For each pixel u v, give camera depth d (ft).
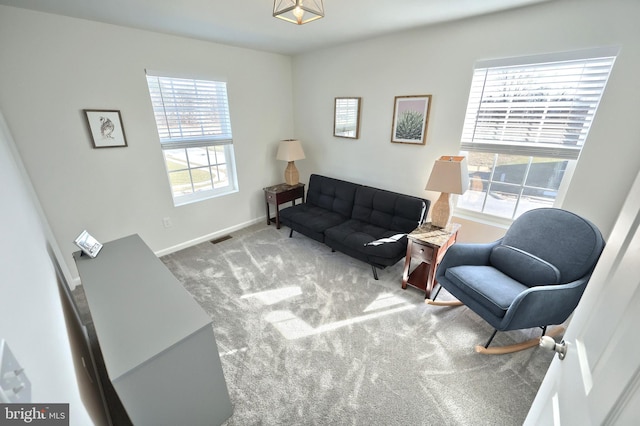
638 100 5.26
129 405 3.30
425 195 9.31
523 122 6.90
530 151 6.90
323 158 12.21
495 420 4.51
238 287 8.07
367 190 10.05
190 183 10.43
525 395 4.90
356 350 5.86
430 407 4.72
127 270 5.07
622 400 1.53
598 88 5.78
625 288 1.83
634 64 5.20
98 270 5.08
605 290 2.17
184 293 4.41
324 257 9.79
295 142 11.69
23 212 4.40
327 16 6.89
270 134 12.32
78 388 3.08
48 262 4.88
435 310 7.06
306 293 7.79
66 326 3.91
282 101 12.34
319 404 4.78
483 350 5.70
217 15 6.76
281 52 11.25
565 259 5.61
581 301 2.70
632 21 5.11
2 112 6.27
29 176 6.87
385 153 9.95
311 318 6.81
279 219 12.00
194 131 9.94
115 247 5.96
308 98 11.95
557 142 6.53
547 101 6.46
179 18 6.96
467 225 8.45
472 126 7.78
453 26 7.33
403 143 9.28
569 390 2.29
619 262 2.06
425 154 8.91
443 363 5.54
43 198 7.18
